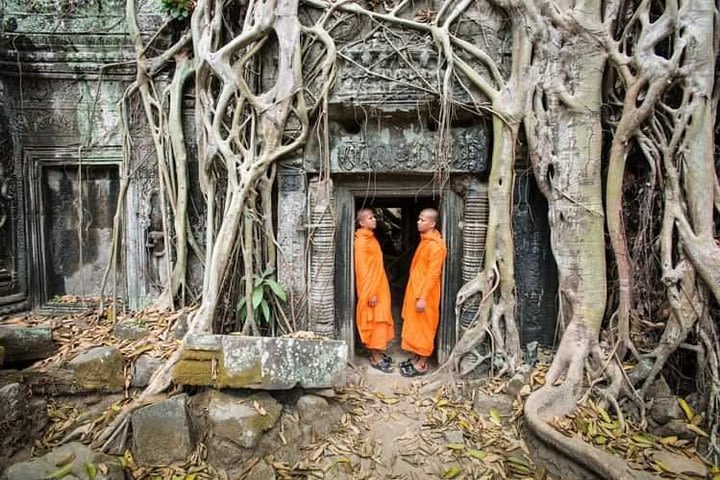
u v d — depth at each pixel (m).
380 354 4.82
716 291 3.60
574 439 3.37
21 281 5.15
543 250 4.33
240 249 4.41
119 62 4.92
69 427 3.50
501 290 4.26
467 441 3.66
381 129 4.37
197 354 3.57
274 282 4.41
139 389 3.93
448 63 4.03
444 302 4.60
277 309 4.52
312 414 3.64
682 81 3.73
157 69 4.83
